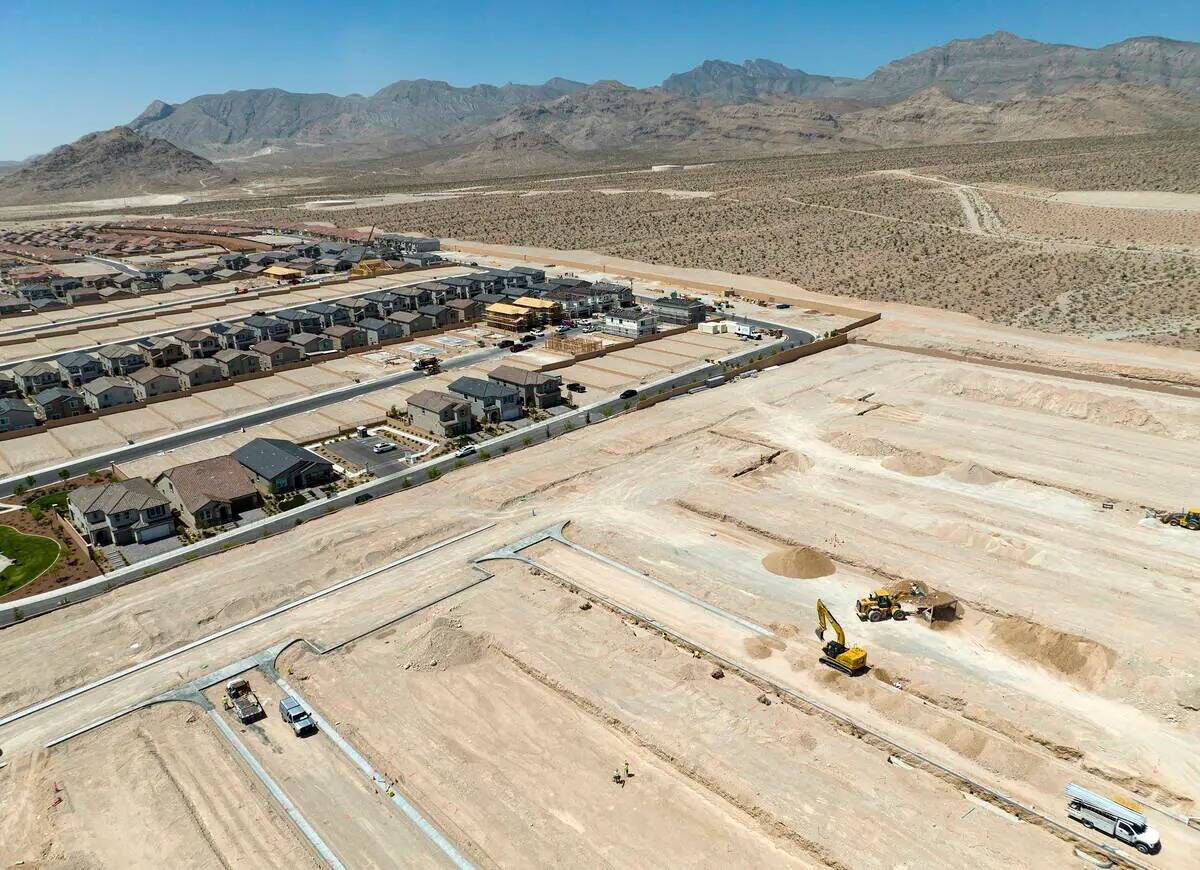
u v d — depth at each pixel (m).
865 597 56.59
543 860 36.22
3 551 66.00
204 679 49.44
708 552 63.19
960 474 74.75
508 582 59.31
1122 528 64.81
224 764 42.53
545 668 49.31
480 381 96.25
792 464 78.88
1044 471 75.44
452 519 68.81
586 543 64.88
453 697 47.50
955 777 40.31
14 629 54.94
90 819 39.25
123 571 62.03
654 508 70.69
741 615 54.59
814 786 39.91
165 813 39.47
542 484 75.31
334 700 47.38
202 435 90.12
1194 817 37.81
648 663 49.62
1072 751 41.72
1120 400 88.75
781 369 110.00
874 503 70.44
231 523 69.75
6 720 46.38
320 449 85.81
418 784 40.91
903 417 91.00
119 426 93.19
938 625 53.00
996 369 106.50
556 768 41.81
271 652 51.84
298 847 37.25
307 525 68.62
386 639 53.06
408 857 36.62
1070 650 49.16
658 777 41.06
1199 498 69.44
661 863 36.00
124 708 47.09
